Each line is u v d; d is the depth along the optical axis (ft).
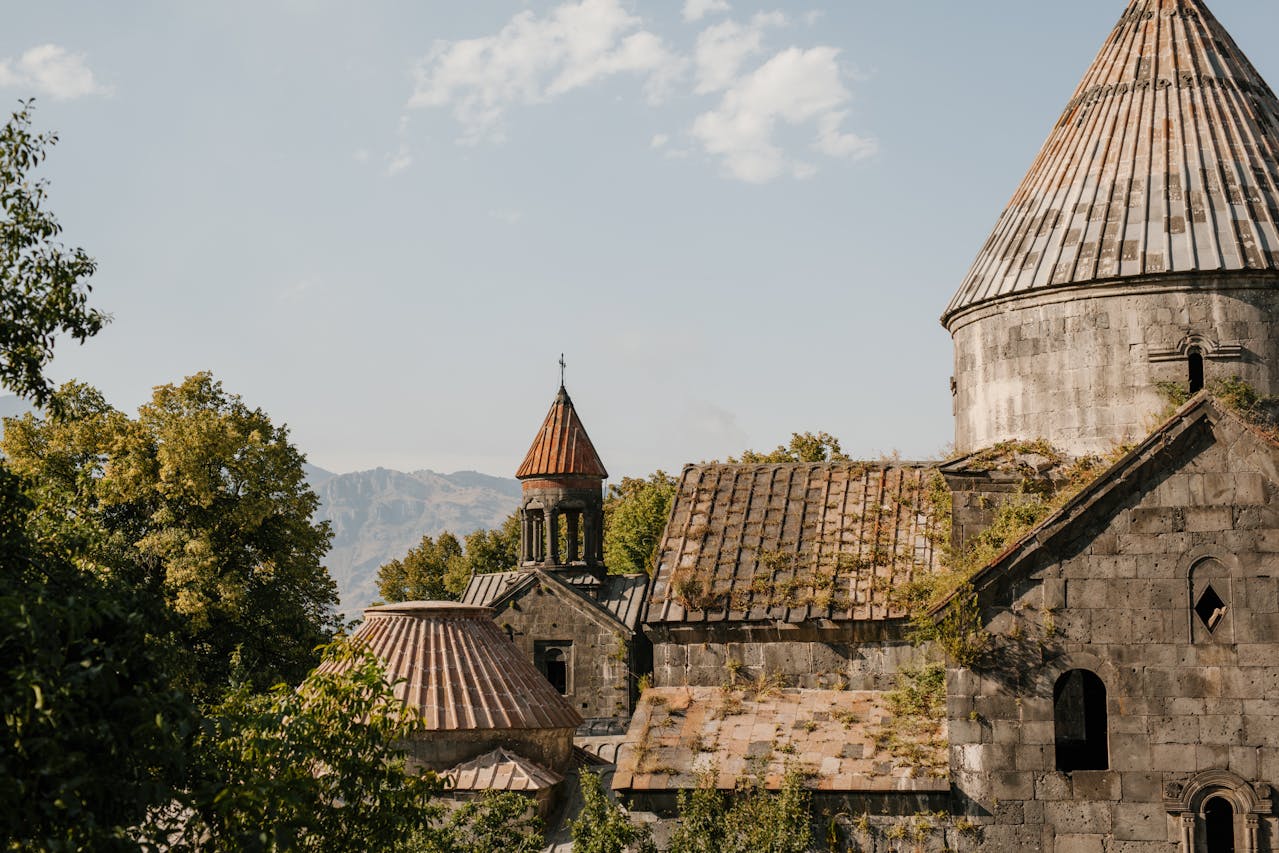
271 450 152.66
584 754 92.53
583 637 169.78
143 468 146.41
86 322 50.96
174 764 44.09
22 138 49.57
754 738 73.77
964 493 78.64
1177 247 75.61
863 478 89.92
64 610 39.68
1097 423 77.00
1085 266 77.05
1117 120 83.35
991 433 82.12
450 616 88.43
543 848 77.56
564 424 181.98
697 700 78.54
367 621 89.04
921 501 86.43
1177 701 63.77
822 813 68.80
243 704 56.39
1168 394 74.64
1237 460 63.72
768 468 92.63
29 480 48.80
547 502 178.40
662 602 82.38
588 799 67.77
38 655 38.11
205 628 143.02
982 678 66.49
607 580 179.93
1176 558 64.18
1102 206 79.77
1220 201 77.15
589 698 168.66
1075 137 84.89
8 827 36.73
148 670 44.45
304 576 156.25
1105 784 64.49
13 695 37.50
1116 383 76.64
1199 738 63.41
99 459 151.33
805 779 69.41
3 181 49.42
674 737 75.20
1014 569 66.08
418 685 83.20
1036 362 79.46
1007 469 76.74
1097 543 65.16
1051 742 65.41
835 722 74.43
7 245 49.26
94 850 38.60
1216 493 63.87
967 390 84.74
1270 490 63.36
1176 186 78.59
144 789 41.73
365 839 54.29
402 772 56.59
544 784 79.92
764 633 79.92
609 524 273.13
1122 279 75.92
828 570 81.61
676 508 90.27
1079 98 87.15
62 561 48.73
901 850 67.31
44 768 37.55
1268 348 74.64
